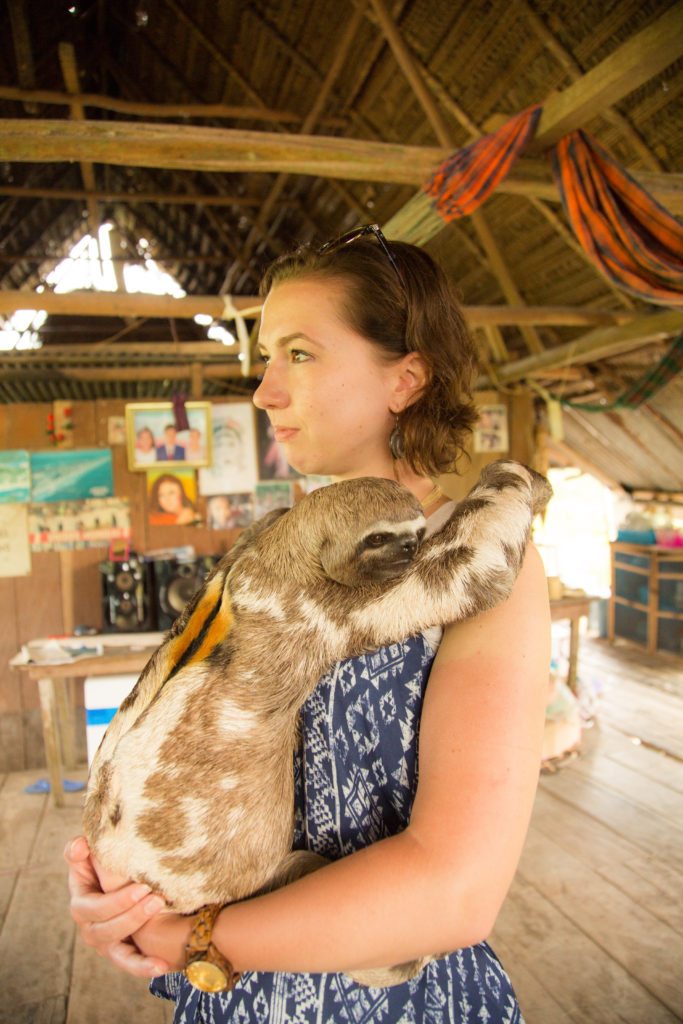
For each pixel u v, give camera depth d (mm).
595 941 3285
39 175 7305
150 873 989
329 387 1095
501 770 839
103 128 2801
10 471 5359
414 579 1021
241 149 2934
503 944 3271
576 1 3705
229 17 5387
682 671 7609
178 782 1008
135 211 8539
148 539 5574
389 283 1110
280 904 848
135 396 6746
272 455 5695
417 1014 990
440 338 1179
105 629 5207
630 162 4383
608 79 2449
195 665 1069
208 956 865
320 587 1067
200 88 6473
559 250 5734
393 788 967
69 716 5492
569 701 5445
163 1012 2934
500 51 4320
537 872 3854
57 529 5441
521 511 1079
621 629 8969
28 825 4555
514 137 2891
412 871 802
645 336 5234
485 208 5695
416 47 4641
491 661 908
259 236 7887
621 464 9125
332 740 1005
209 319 5191
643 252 3070
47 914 3598
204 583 1265
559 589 6219
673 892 3666
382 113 5547
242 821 1005
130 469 5441
